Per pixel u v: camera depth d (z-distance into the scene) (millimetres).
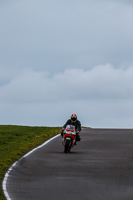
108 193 36375
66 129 61250
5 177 42844
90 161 52406
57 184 39844
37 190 37375
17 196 35188
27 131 96625
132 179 42094
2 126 112875
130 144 69125
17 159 54344
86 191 37094
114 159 53906
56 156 56469
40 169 47219
